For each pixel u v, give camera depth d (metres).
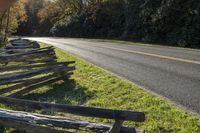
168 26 29.55
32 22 80.44
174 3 28.58
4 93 6.26
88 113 3.36
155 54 15.59
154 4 32.94
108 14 46.47
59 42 32.16
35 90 7.29
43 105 3.77
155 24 31.02
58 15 73.44
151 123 4.73
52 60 9.53
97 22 48.72
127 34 38.62
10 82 6.45
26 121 3.66
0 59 7.88
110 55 15.80
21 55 8.65
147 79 8.45
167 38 29.36
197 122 4.74
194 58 13.33
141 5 35.03
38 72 7.21
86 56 15.64
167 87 7.30
